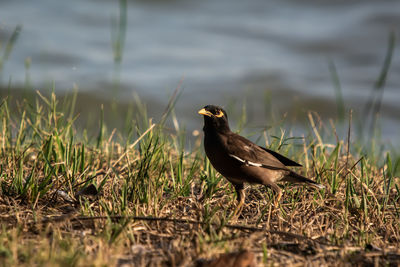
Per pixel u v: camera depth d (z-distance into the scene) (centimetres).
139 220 794
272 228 843
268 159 962
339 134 1344
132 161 1019
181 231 783
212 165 982
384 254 740
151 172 954
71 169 988
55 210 845
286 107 2403
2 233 704
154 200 865
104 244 698
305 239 773
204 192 980
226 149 942
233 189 1008
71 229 750
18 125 1193
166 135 1122
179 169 996
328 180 1017
